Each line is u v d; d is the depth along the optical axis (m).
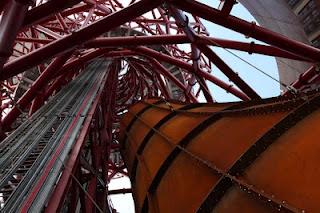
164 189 8.02
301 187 4.13
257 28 14.66
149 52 26.58
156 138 11.84
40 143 10.80
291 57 19.30
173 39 19.19
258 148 5.53
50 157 9.25
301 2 25.33
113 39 18.67
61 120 13.98
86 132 12.66
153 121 14.41
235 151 6.16
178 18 16.33
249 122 6.75
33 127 12.74
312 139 4.66
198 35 17.81
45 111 15.60
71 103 17.41
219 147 6.86
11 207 6.57
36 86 17.73
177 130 10.06
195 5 13.39
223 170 5.91
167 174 8.39
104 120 23.42
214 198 5.65
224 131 7.40
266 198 4.48
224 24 14.19
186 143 8.61
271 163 5.01
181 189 7.05
